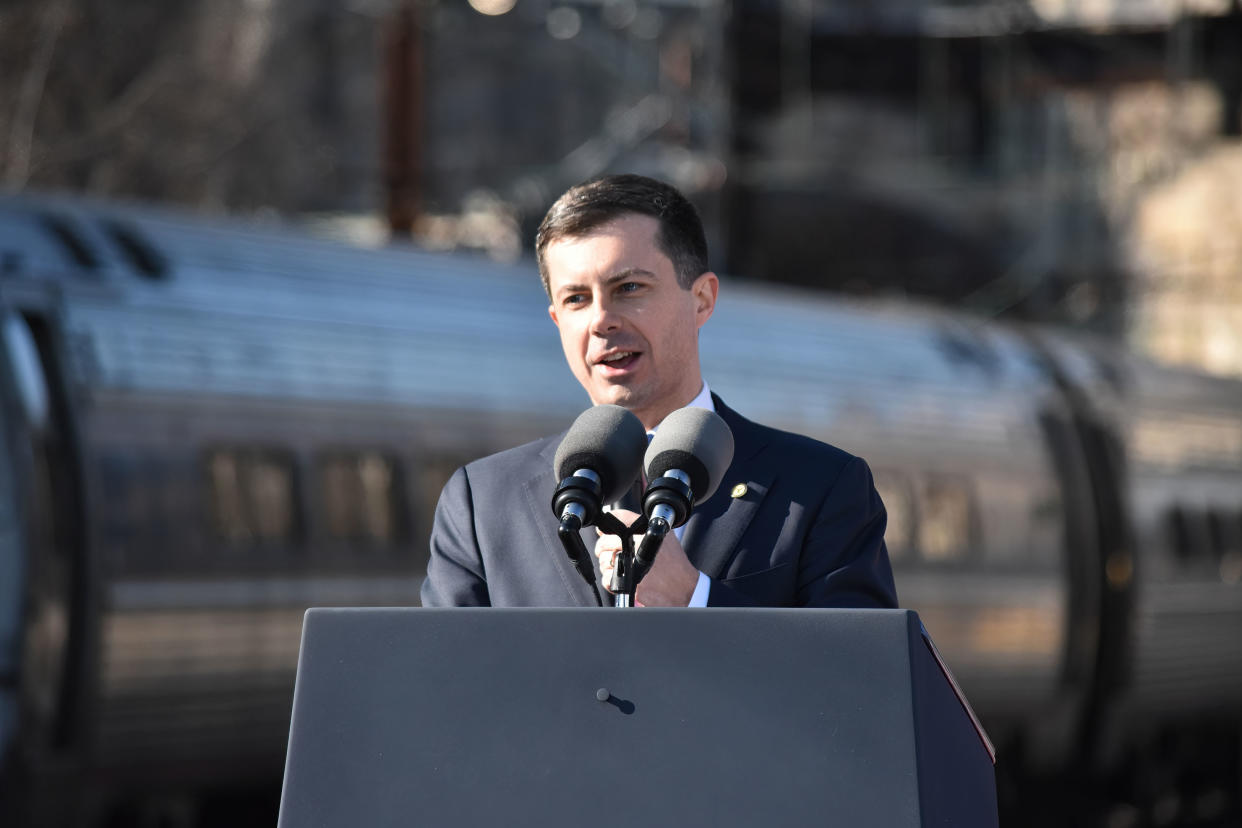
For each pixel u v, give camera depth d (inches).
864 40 2343.8
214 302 689.6
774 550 211.3
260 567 689.0
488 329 809.5
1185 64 2338.8
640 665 163.5
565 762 161.3
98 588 621.6
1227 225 2438.5
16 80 1485.0
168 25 1779.0
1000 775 1135.0
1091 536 1183.6
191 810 703.1
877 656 161.0
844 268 2417.6
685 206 219.5
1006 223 2452.0
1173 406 1311.5
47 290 629.0
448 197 2773.1
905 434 1035.3
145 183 1717.5
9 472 601.3
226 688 676.1
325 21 2493.8
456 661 165.9
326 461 721.0
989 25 2349.9
